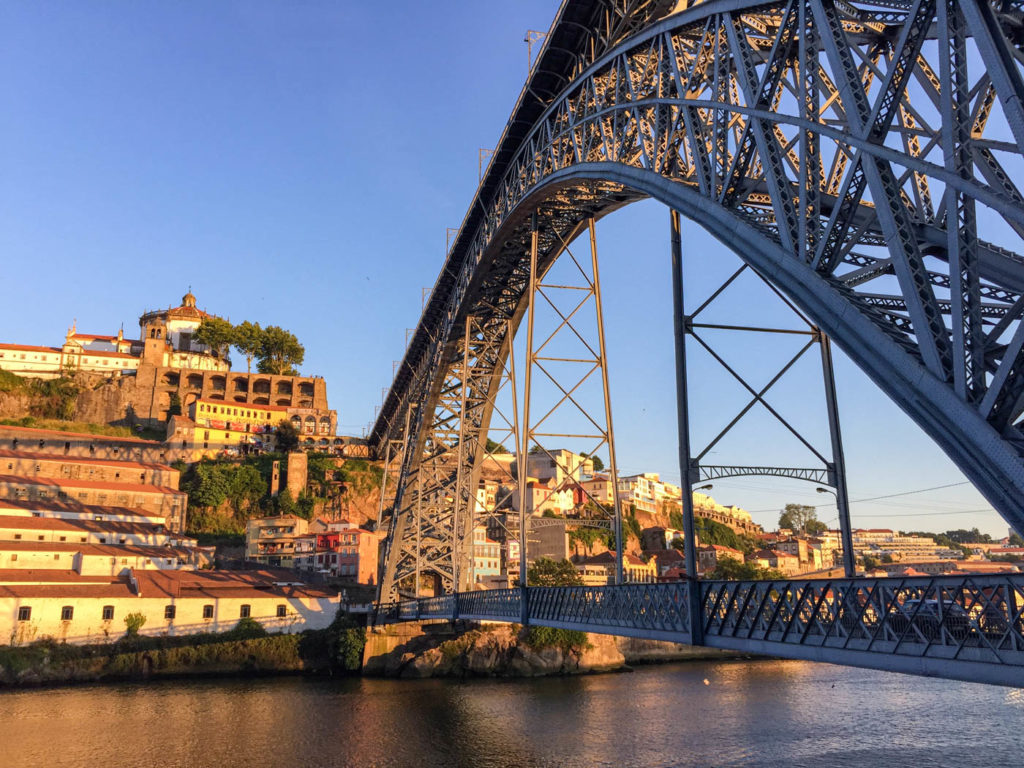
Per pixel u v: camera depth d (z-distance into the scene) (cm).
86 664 6494
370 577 9600
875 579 1531
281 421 13500
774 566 14525
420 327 6831
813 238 1720
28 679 6209
